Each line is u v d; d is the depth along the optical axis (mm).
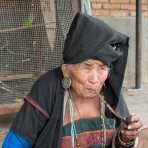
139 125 1791
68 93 1884
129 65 8469
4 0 5086
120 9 8375
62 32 5121
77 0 5062
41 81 1902
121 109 1978
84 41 1735
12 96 5305
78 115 1900
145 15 8609
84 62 1784
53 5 5121
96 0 8195
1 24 5164
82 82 1823
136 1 7879
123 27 8430
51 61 5215
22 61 5266
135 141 1875
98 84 1830
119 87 1908
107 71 1833
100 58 1752
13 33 5199
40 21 5172
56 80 1890
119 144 1867
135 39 8227
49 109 1862
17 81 5285
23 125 1848
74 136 1879
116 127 1937
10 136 1861
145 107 6793
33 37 5223
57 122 1854
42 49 5211
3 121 5648
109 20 8336
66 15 5090
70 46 1761
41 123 1857
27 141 1853
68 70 1855
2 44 5207
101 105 1930
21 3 5145
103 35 1743
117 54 1772
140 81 8055
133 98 7375
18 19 5188
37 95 1870
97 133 1908
